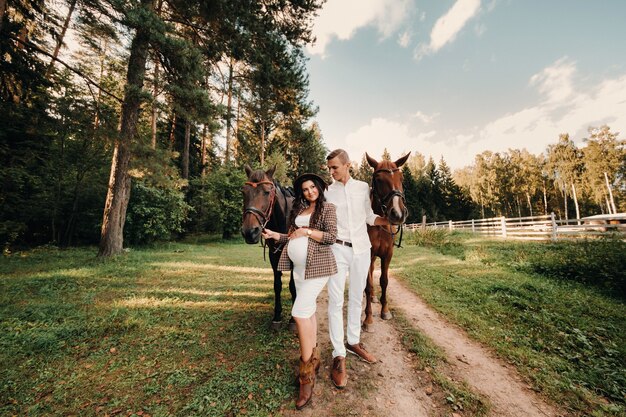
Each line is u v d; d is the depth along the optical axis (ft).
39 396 6.88
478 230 53.57
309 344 6.71
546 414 6.41
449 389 7.25
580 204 132.87
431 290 16.42
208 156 75.20
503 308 12.83
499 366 8.44
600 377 7.58
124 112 25.00
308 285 6.68
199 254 31.27
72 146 35.40
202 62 23.59
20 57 23.36
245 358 8.61
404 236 52.29
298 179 7.34
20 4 21.27
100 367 8.12
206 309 12.98
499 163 137.18
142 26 19.10
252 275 20.83
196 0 24.41
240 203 52.26
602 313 11.85
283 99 42.06
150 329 10.72
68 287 16.08
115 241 25.95
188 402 6.62
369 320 11.24
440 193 132.67
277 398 6.82
